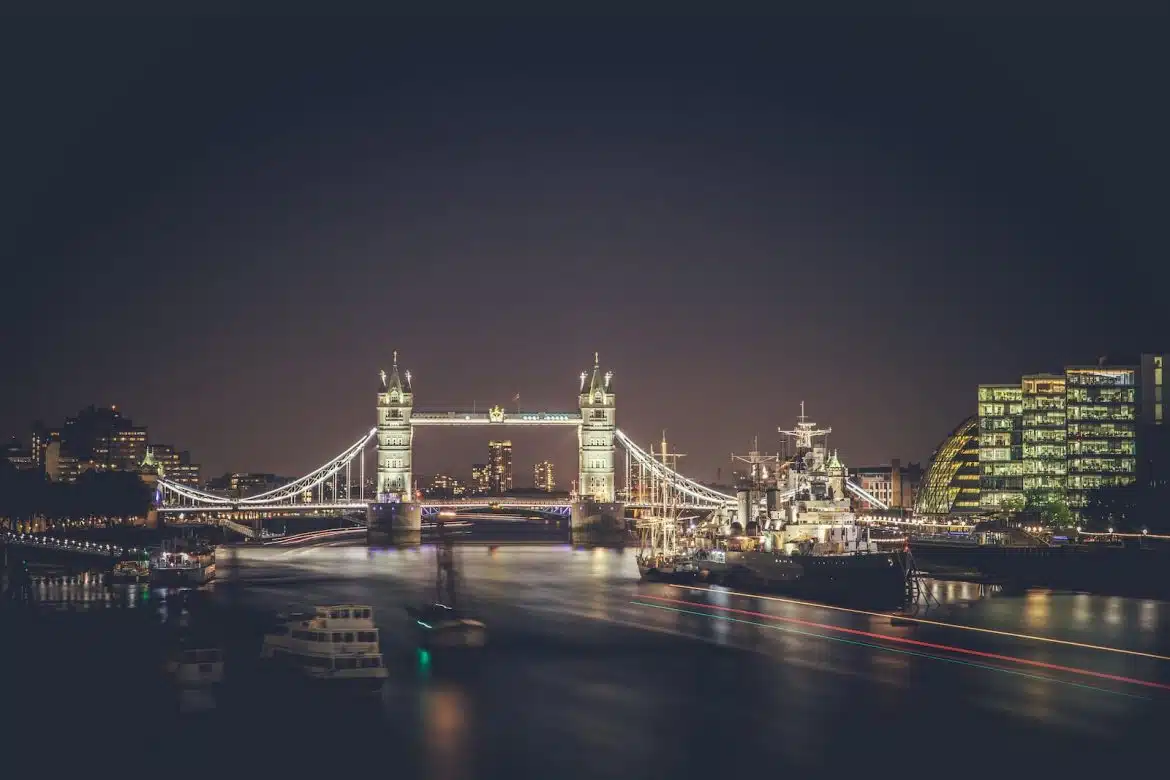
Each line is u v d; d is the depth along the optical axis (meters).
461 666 147.88
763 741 113.44
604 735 115.56
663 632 174.25
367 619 137.38
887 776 103.81
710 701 128.50
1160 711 123.94
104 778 102.88
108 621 194.25
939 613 192.75
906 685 136.00
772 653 155.88
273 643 141.62
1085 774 104.25
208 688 133.25
